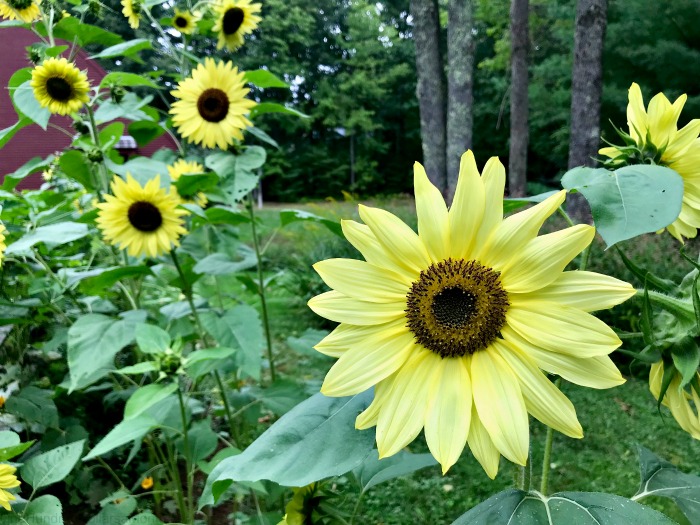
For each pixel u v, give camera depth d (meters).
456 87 3.99
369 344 0.29
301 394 0.73
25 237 0.65
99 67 2.34
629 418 1.24
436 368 0.29
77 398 0.91
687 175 0.33
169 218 0.67
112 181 0.79
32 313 0.82
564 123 5.84
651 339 0.28
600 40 3.28
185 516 0.71
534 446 1.12
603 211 0.27
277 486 0.66
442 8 7.84
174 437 0.76
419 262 0.29
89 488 0.82
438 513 0.91
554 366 0.27
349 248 2.10
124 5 0.86
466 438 0.27
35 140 2.74
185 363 0.48
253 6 0.86
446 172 4.36
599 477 1.01
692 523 0.34
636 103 0.34
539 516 0.28
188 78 0.77
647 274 0.29
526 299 0.28
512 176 5.00
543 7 6.45
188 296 0.70
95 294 0.78
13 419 0.75
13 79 0.74
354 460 0.30
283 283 1.83
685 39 4.02
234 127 0.75
